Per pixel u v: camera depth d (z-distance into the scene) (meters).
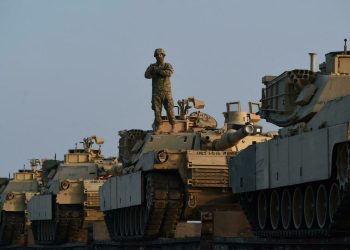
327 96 50.28
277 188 51.59
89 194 93.12
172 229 71.75
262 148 52.81
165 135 74.69
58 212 95.19
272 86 55.06
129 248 78.75
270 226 54.62
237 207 68.88
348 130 41.75
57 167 107.12
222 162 68.06
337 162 43.44
